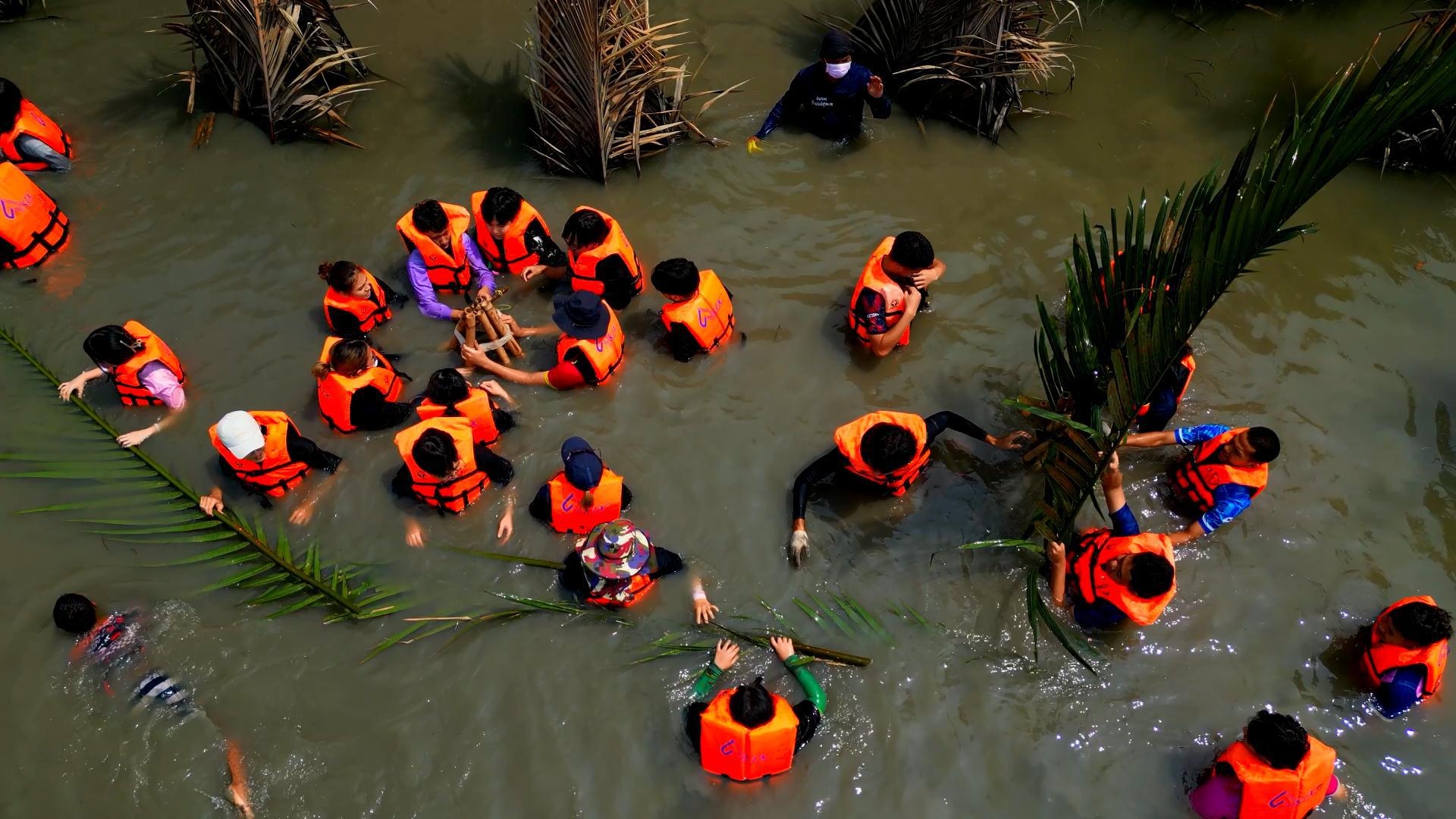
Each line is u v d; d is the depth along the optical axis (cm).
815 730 503
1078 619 538
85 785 495
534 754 505
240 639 539
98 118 787
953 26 770
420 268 664
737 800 493
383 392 607
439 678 528
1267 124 808
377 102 810
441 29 870
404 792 494
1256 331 676
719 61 852
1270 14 898
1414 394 644
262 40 730
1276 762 445
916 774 501
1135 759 506
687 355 647
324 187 754
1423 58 375
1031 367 659
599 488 546
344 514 588
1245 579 564
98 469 596
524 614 549
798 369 658
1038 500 584
